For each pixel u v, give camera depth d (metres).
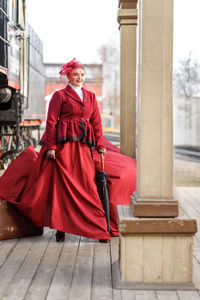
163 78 2.63
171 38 2.62
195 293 2.59
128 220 2.62
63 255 3.29
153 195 2.68
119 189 3.86
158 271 2.68
